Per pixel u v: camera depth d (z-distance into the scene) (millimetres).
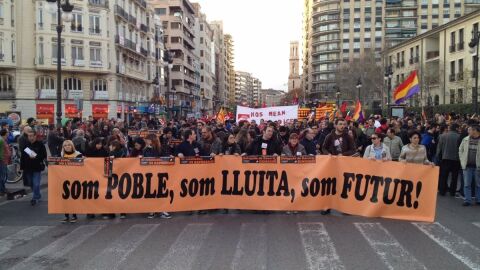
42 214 9914
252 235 7680
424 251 6727
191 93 99438
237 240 7375
